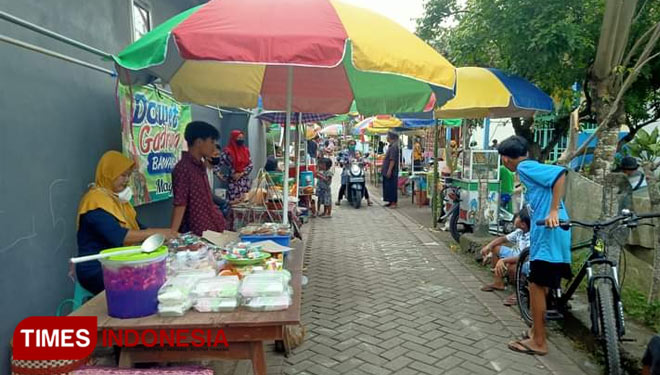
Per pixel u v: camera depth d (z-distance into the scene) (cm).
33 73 289
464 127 892
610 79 547
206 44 254
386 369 338
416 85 476
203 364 308
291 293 252
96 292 297
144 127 446
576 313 401
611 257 348
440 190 959
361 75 490
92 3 372
